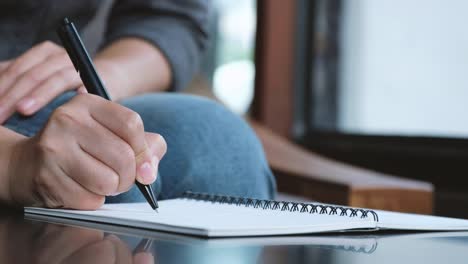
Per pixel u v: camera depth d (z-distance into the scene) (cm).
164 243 43
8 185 62
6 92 74
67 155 57
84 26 100
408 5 205
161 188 76
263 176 83
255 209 59
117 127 56
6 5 93
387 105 211
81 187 58
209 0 117
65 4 96
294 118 230
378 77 213
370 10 215
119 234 47
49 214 59
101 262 37
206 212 56
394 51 209
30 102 73
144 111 78
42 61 78
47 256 39
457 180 188
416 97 203
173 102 80
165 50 102
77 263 37
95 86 63
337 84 224
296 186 133
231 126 80
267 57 226
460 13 191
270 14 225
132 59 98
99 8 101
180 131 77
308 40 229
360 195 115
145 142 57
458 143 189
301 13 229
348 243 46
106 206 62
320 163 143
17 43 95
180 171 76
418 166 197
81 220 56
